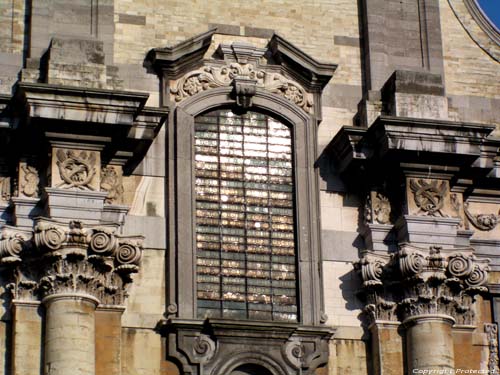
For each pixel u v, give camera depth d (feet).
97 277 118.01
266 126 128.67
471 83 134.10
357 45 132.46
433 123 124.06
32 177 120.88
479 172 128.06
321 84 129.59
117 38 127.85
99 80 121.49
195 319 120.37
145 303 120.78
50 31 124.88
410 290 122.83
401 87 127.44
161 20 129.29
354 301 124.67
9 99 119.75
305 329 121.90
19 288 117.80
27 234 118.21
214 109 127.95
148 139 122.62
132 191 123.44
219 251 124.36
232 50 128.77
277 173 127.65
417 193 125.29
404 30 132.57
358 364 123.03
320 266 124.88
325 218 126.52
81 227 117.19
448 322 122.72
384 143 123.85
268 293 124.06
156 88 126.93
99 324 118.32
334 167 128.06
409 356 122.21
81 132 119.96
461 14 136.05
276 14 132.05
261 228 125.80
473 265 123.44
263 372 121.19
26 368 116.16
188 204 123.85
